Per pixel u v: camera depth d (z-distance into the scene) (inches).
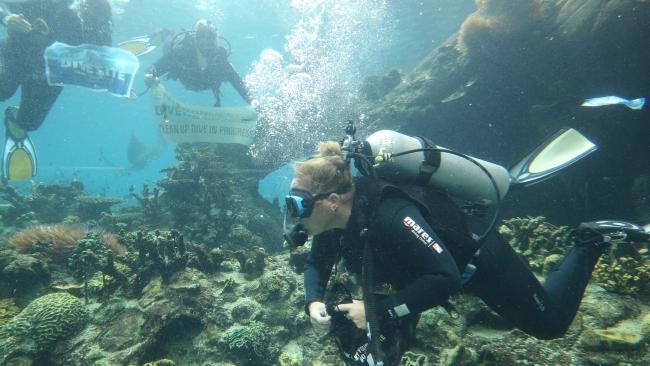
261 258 171.0
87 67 249.9
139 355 122.6
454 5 813.9
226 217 278.1
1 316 141.6
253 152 369.4
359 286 147.4
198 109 308.8
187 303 142.3
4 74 260.4
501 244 89.6
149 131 3762.3
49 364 123.3
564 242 185.8
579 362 111.7
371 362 70.6
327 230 88.4
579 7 316.2
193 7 955.3
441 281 64.5
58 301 135.0
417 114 377.7
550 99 339.9
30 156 269.1
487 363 112.4
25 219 310.7
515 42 339.6
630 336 118.5
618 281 147.7
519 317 93.0
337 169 75.7
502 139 374.6
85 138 4480.8
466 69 366.9
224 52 335.9
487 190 92.6
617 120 314.3
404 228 68.8
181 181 298.4
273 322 140.9
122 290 150.0
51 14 261.9
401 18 852.6
